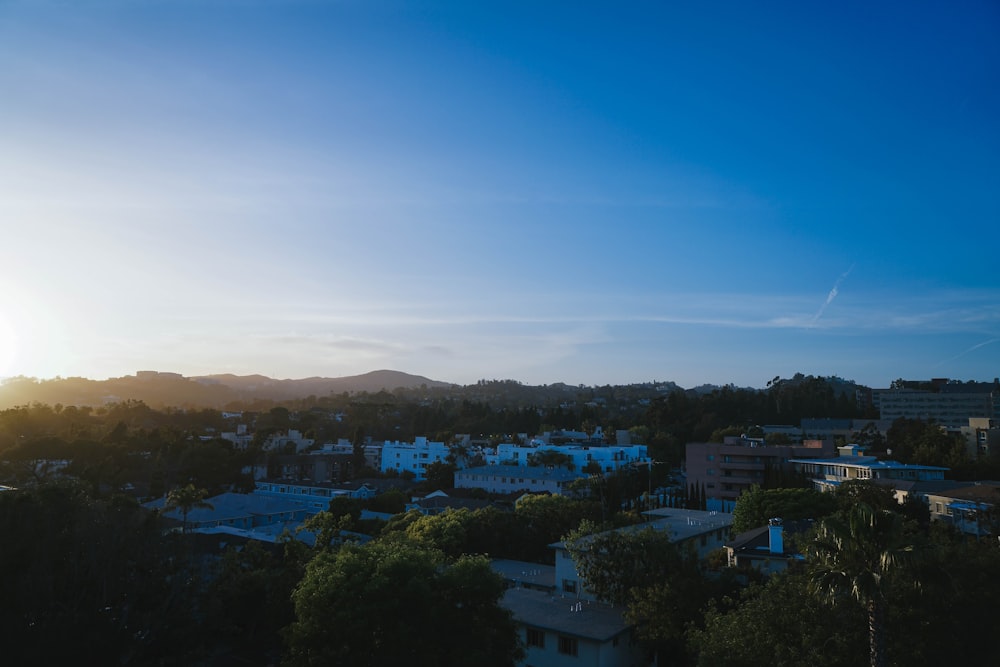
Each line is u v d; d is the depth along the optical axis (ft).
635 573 126.21
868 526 72.02
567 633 115.14
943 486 233.14
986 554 86.07
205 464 370.32
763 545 132.05
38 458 342.64
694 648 93.15
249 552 158.20
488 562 109.19
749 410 604.49
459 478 414.82
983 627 78.33
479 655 96.43
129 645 104.06
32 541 102.32
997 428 371.35
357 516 261.65
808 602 79.97
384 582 96.84
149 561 110.83
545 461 429.79
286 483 393.70
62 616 96.73
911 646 76.23
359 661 94.17
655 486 395.14
